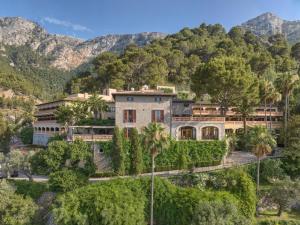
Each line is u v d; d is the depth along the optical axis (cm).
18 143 10688
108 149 5925
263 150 5203
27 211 4550
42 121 9388
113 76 10681
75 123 7456
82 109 7612
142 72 11119
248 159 6384
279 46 16725
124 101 6288
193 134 6462
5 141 8738
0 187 4828
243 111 7612
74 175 5072
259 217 5059
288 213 5244
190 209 4553
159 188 4856
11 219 4419
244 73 6881
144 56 11269
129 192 4747
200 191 4791
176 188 4900
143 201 4762
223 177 5153
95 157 5875
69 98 9188
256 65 12781
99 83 11394
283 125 7862
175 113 7538
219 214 4366
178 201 4691
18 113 17750
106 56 12988
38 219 4653
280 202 5081
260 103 8406
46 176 6084
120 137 5781
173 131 6350
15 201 4581
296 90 9138
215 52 14388
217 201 4519
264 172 5888
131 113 6284
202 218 4288
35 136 9788
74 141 5797
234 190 5003
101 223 4381
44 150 5622
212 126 6500
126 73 10850
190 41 16525
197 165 6050
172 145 6044
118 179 4956
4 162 5916
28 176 5675
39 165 5478
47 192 5059
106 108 7950
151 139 4503
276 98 7475
